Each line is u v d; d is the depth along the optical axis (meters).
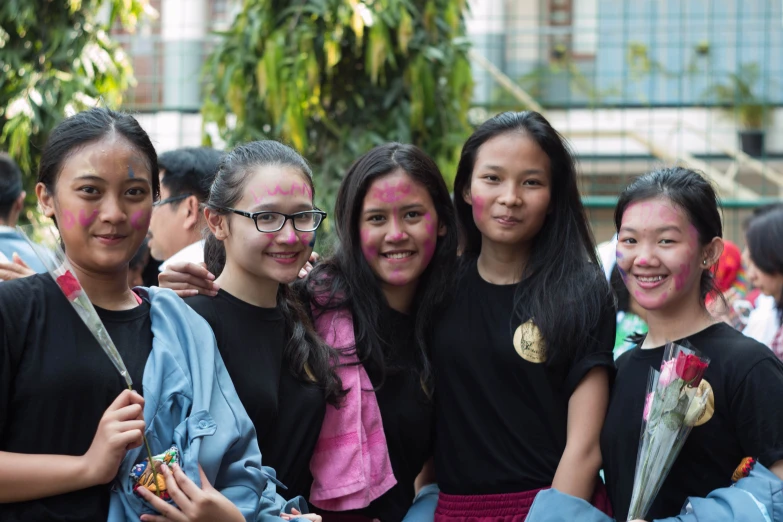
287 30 4.07
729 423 2.24
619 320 3.51
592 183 6.45
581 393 2.49
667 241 2.34
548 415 2.53
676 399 2.19
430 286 2.69
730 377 2.25
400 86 4.22
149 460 1.91
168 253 3.26
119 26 6.33
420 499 2.71
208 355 2.12
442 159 4.23
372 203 2.58
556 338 2.52
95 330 1.91
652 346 2.42
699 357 2.25
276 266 2.29
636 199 2.40
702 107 6.40
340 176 4.22
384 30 4.00
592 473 2.43
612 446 2.38
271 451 2.36
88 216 1.96
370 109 4.28
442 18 4.29
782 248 3.73
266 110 4.21
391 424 2.60
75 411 1.92
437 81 4.30
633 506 2.21
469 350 2.60
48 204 2.03
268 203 2.28
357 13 3.95
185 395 2.01
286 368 2.43
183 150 3.28
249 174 2.32
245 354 2.32
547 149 2.61
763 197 6.29
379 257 2.61
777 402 2.19
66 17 4.53
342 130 4.24
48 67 4.47
